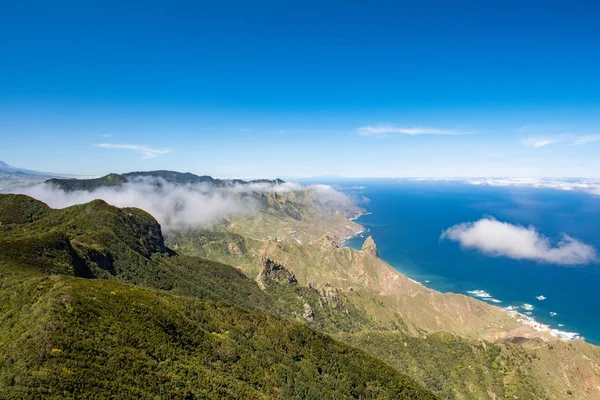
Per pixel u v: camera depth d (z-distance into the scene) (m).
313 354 129.25
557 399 181.62
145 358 79.81
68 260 146.88
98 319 84.06
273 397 94.25
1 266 120.75
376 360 141.00
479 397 175.88
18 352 65.81
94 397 62.31
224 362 99.50
